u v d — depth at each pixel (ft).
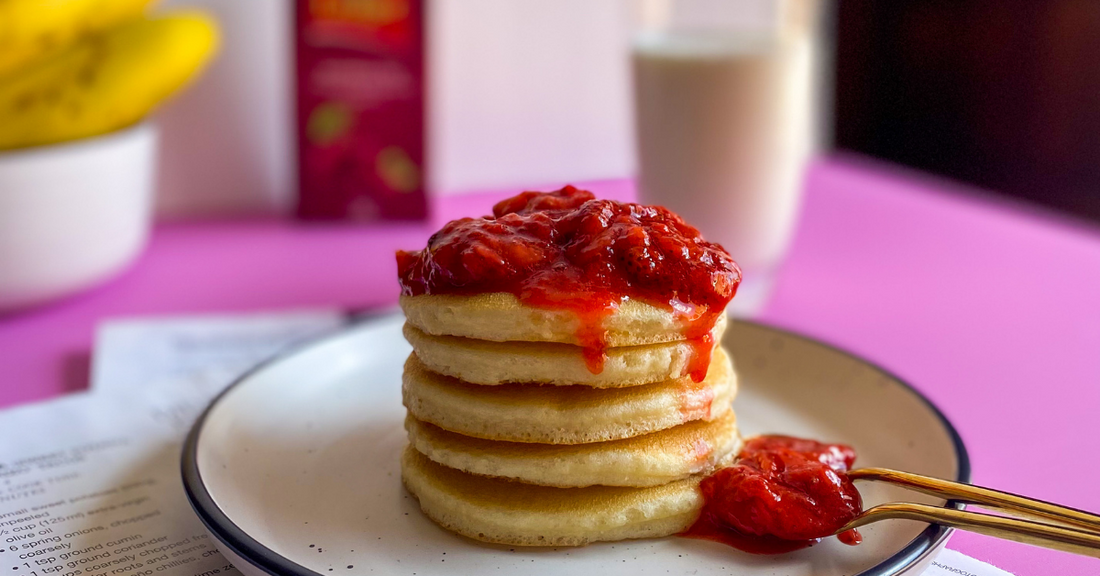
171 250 1.99
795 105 1.70
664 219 1.10
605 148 2.43
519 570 1.02
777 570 1.01
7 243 1.58
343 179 2.10
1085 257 1.95
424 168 2.10
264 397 1.28
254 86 2.15
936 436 1.15
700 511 1.07
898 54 2.86
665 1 1.75
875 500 1.10
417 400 1.09
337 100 2.04
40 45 1.58
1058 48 2.61
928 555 0.97
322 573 1.01
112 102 1.62
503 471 1.05
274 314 1.67
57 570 1.04
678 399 1.07
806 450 1.18
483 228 1.06
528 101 2.35
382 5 1.98
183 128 2.14
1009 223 2.17
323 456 1.21
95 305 1.74
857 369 1.31
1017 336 1.63
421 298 1.08
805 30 1.74
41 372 1.52
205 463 1.12
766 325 1.41
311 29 1.98
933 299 1.77
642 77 1.72
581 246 1.05
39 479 1.19
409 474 1.13
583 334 1.03
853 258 1.96
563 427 1.04
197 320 1.64
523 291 1.03
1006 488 1.23
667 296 1.05
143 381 1.46
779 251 1.78
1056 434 1.35
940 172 2.90
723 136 1.67
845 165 2.65
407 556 1.04
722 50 1.66
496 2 2.25
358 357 1.39
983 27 2.73
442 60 2.26
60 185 1.59
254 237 2.07
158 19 1.70
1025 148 2.73
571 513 1.05
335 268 1.91
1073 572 1.07
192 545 1.09
